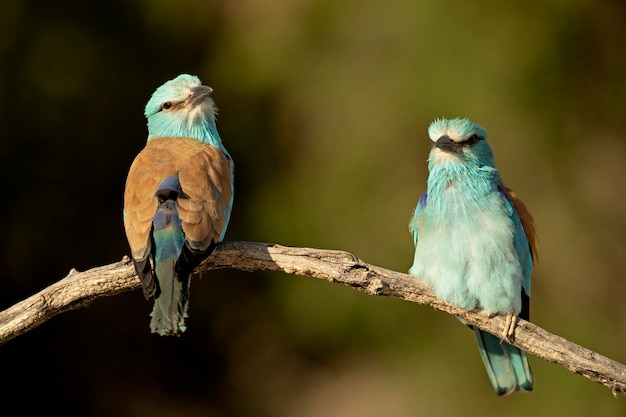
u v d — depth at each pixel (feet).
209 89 30.42
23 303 25.13
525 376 28.19
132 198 25.23
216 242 24.95
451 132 28.32
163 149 27.43
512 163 47.96
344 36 49.49
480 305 26.78
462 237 26.66
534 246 29.68
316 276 25.70
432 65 47.88
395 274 26.45
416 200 47.24
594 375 25.13
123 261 25.31
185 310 23.36
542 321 47.09
